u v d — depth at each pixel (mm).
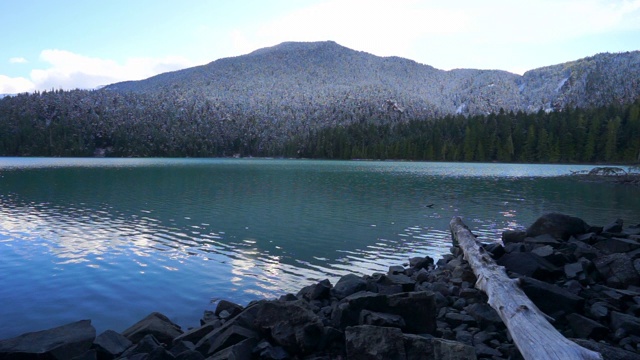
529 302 7922
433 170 118625
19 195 43500
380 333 7250
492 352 7348
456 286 11531
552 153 177375
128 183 61688
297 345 7648
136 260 17172
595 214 30969
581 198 43500
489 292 9211
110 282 14211
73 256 17797
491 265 10773
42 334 8047
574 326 8312
